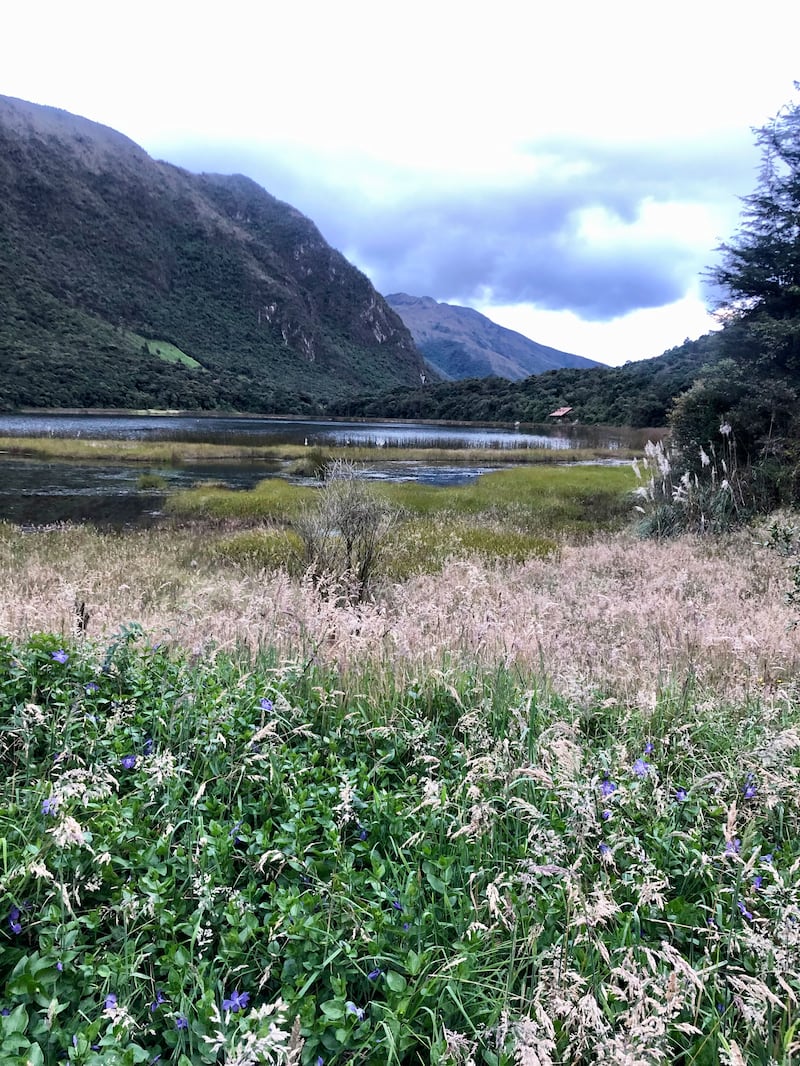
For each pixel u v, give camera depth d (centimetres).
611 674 442
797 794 262
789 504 1342
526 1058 133
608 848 207
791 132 1562
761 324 1577
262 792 276
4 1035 149
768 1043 160
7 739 291
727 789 273
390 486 2767
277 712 328
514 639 469
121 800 251
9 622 502
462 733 353
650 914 209
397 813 258
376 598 830
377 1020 172
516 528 1795
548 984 169
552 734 295
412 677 403
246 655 449
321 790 269
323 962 183
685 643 519
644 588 822
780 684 431
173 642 450
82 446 4588
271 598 651
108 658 367
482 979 182
